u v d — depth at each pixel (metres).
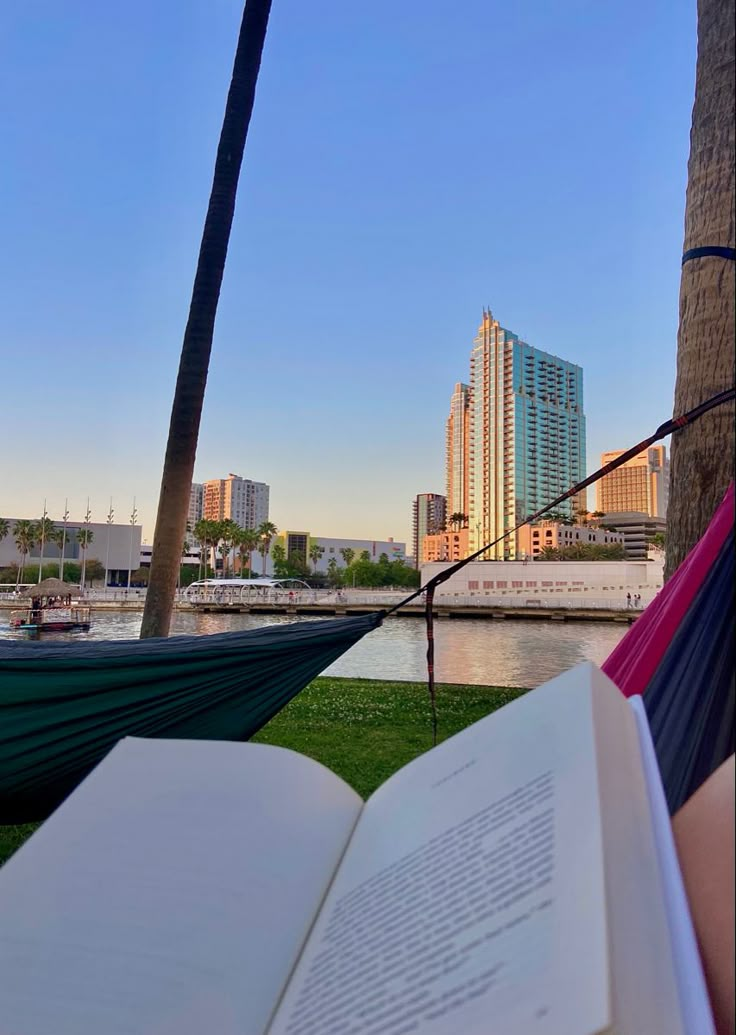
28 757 3.27
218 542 99.25
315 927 0.82
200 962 0.84
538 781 0.72
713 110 2.79
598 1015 0.44
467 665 19.55
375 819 0.96
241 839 1.00
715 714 1.70
